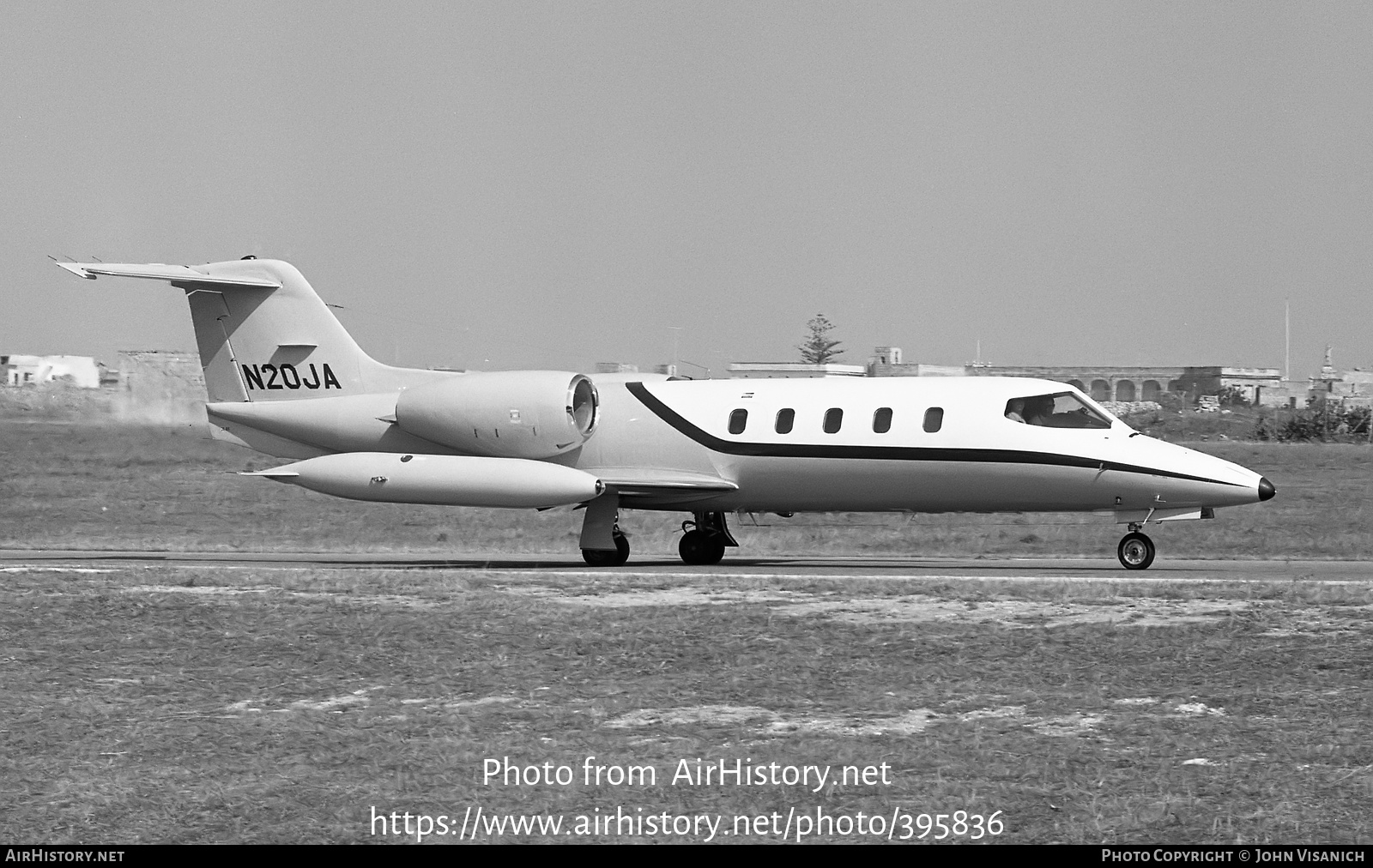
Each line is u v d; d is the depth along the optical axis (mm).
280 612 79125
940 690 59188
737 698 58781
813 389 109312
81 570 100125
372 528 155750
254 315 121062
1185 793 44406
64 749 52969
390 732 54219
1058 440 102562
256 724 55906
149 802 46062
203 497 180750
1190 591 80938
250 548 138000
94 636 74500
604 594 84375
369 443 117812
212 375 122688
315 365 120062
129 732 54906
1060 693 58344
